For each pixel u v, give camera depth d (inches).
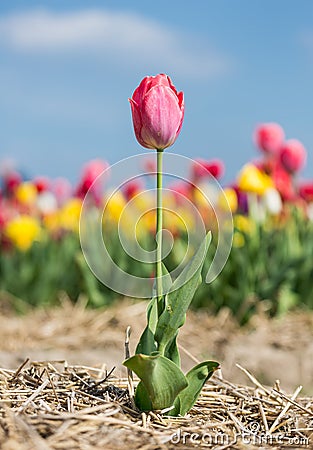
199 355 83.7
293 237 112.3
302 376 77.7
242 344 88.2
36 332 97.6
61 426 47.1
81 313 110.0
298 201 121.0
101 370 55.8
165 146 49.5
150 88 49.2
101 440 46.6
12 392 51.0
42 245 125.4
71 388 52.2
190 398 50.2
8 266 124.3
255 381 54.5
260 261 106.3
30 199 139.3
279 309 103.0
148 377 49.0
